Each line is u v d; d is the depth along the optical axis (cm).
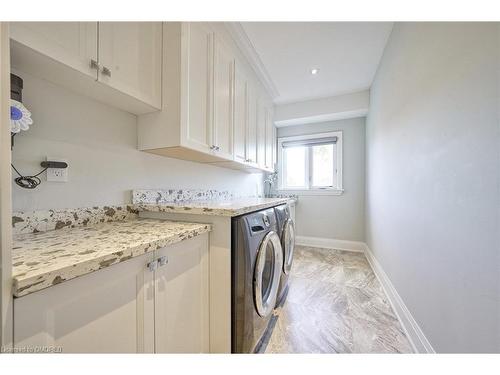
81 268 51
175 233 84
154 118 125
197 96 132
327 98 313
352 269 252
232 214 101
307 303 177
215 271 106
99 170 112
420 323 124
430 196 113
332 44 198
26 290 42
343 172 341
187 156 156
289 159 383
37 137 89
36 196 88
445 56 100
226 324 104
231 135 174
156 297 75
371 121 277
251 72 219
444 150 100
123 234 82
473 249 79
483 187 74
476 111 78
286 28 177
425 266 119
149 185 141
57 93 95
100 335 58
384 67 208
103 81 90
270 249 145
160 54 120
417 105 131
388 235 194
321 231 354
